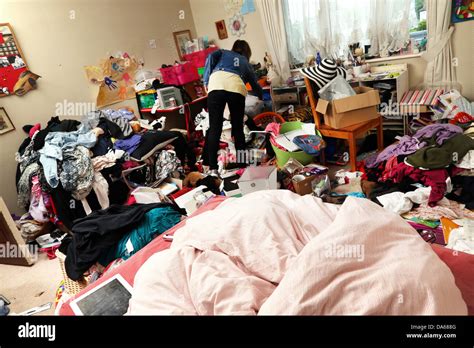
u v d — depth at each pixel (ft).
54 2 11.17
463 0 9.50
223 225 4.77
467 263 3.93
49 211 9.37
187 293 3.92
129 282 4.79
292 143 9.36
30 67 10.79
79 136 9.96
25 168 9.64
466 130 8.48
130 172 10.16
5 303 7.20
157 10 14.38
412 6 10.46
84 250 6.27
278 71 13.78
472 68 10.09
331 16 11.74
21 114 10.66
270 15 13.01
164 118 12.76
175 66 13.28
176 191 9.75
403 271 2.96
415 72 11.17
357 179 8.65
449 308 2.77
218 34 15.47
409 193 6.82
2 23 10.07
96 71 12.48
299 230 4.55
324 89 9.34
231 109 10.38
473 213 6.41
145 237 6.30
